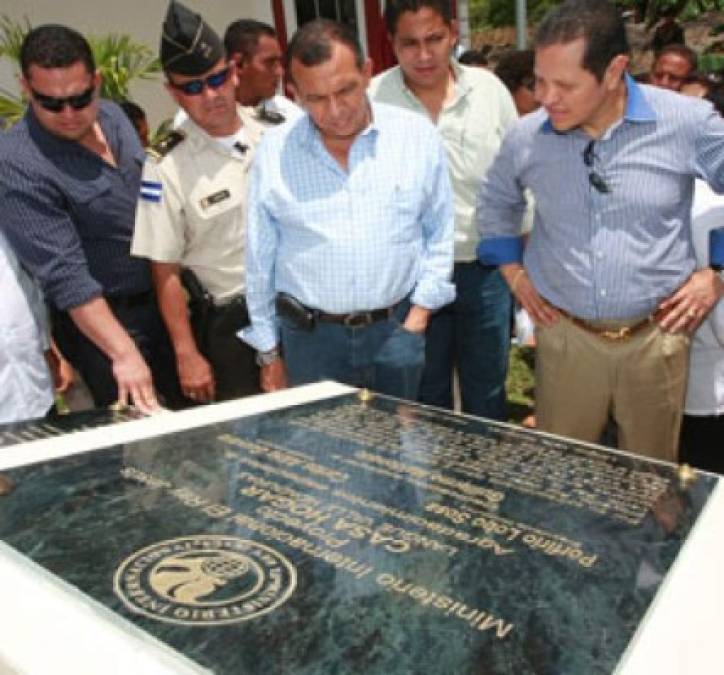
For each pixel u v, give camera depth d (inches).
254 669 44.1
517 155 91.5
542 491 64.2
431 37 103.8
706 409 99.7
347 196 87.7
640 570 52.7
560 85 77.4
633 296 87.9
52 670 45.7
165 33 97.7
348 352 92.4
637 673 43.8
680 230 87.4
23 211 94.9
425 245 96.9
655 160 83.1
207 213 103.8
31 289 98.6
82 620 49.3
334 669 43.9
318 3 258.7
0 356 91.6
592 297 89.6
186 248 107.3
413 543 56.3
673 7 312.0
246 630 47.3
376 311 91.0
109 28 237.6
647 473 67.5
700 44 344.2
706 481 65.7
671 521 59.1
